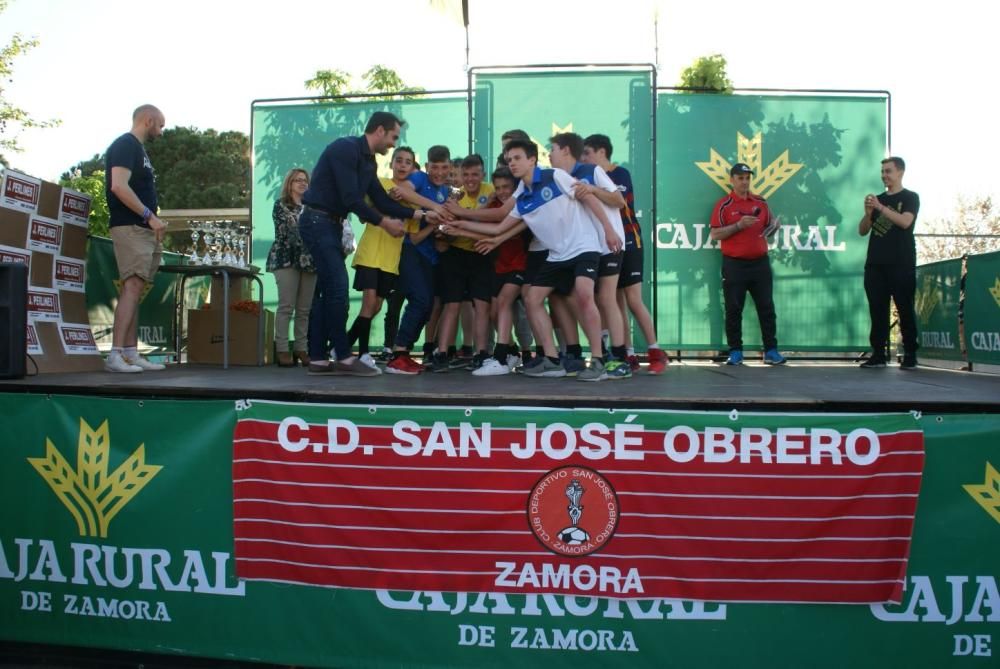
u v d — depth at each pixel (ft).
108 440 10.93
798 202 20.34
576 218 13.47
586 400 10.30
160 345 20.53
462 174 17.26
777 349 19.93
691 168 20.33
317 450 10.46
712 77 20.10
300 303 18.30
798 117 20.30
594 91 19.93
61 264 15.30
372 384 12.24
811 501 9.89
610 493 10.06
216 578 10.77
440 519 10.28
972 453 9.90
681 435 9.96
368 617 10.46
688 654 10.09
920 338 20.52
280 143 21.22
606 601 10.16
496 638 10.29
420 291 14.94
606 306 14.12
